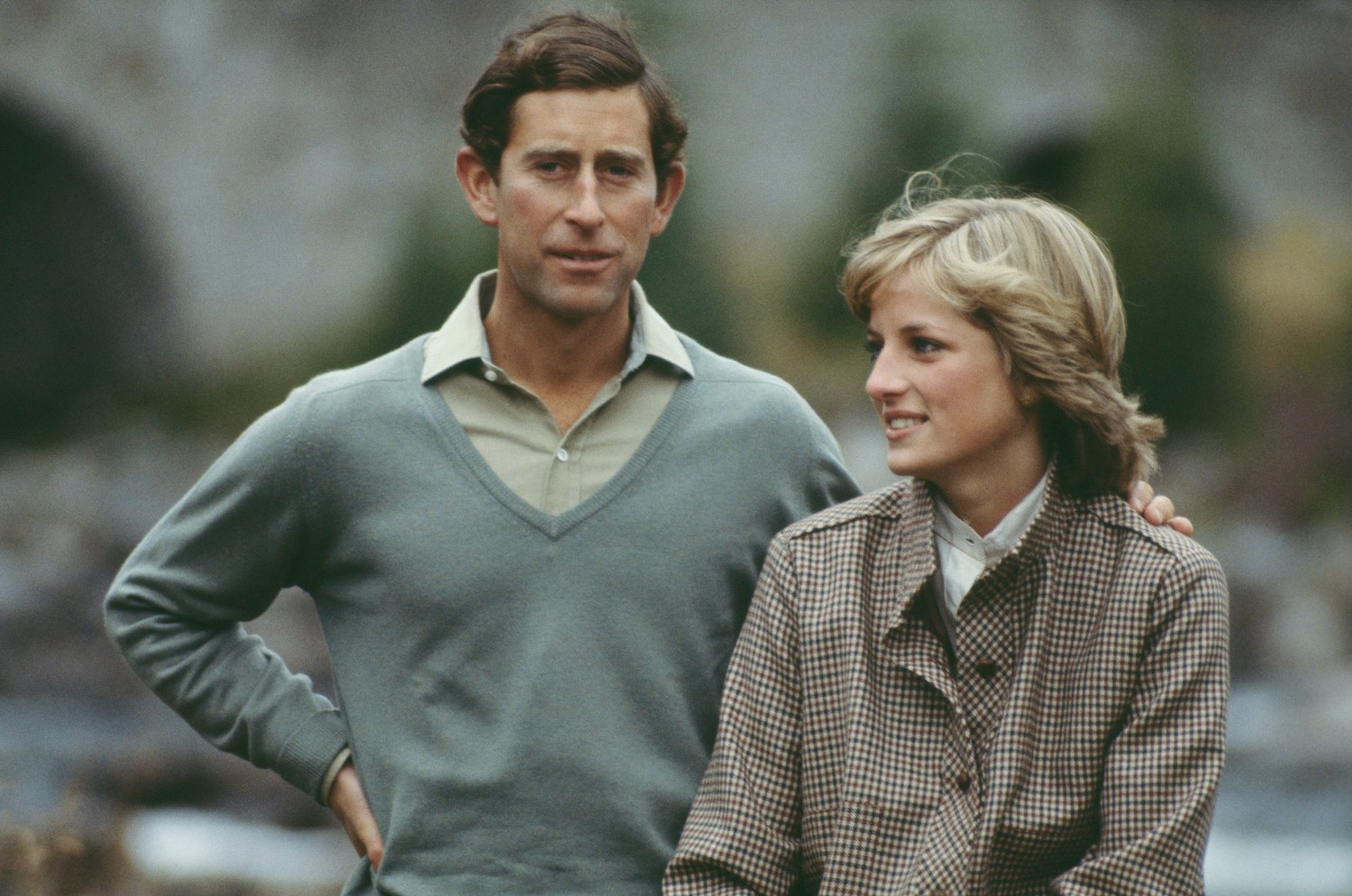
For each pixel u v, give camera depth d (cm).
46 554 6075
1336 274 8206
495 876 802
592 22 845
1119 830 718
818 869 764
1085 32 9094
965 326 760
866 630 775
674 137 861
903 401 770
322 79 8812
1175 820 711
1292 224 8900
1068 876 712
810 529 809
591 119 823
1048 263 773
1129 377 7238
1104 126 7744
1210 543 6169
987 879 727
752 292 7956
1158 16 9169
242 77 8756
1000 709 750
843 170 7862
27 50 8500
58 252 8975
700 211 7106
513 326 863
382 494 845
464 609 822
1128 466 772
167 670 881
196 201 8725
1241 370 7462
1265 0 9194
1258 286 8031
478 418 855
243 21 8762
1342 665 5166
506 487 835
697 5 8706
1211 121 8544
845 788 749
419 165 8800
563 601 820
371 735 834
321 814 3344
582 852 803
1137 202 7381
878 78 7875
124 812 1834
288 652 4481
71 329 9038
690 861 764
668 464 852
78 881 1548
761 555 860
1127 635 741
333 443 852
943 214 783
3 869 1345
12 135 8775
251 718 871
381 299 7431
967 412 761
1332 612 5438
